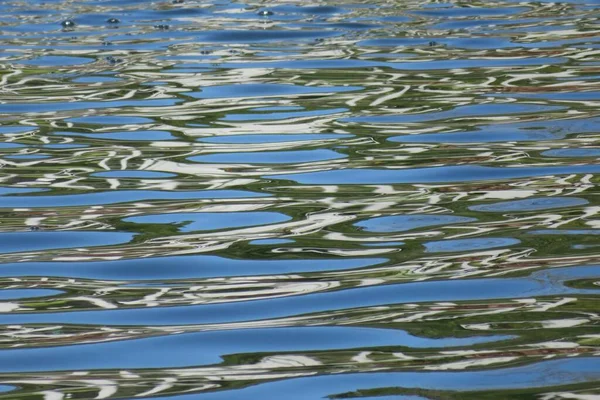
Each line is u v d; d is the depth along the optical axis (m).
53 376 5.43
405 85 12.39
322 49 14.69
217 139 10.28
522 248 7.15
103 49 15.05
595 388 5.11
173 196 8.55
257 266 6.98
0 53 14.88
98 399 5.14
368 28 16.25
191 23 16.92
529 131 10.21
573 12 17.20
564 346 5.61
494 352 5.56
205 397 5.14
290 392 5.16
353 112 11.20
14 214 8.19
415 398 5.05
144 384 5.30
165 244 7.44
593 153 9.39
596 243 7.19
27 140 10.42
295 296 6.45
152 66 13.80
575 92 11.77
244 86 12.52
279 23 16.73
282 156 9.62
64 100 12.09
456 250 7.16
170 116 11.23
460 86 12.27
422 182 8.76
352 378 5.30
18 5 18.94
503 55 13.99
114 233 7.71
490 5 18.11
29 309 6.35
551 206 8.01
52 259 7.21
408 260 6.99
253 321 6.09
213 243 7.43
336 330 5.92
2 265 7.11
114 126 10.89
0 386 5.31
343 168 9.20
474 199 8.26
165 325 6.07
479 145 9.80
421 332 5.86
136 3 18.92
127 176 9.14
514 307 6.17
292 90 12.28
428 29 16.06
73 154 9.88
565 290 6.40
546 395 5.05
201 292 6.55
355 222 7.79
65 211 8.25
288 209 8.14
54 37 16.05
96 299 6.49
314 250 7.23
